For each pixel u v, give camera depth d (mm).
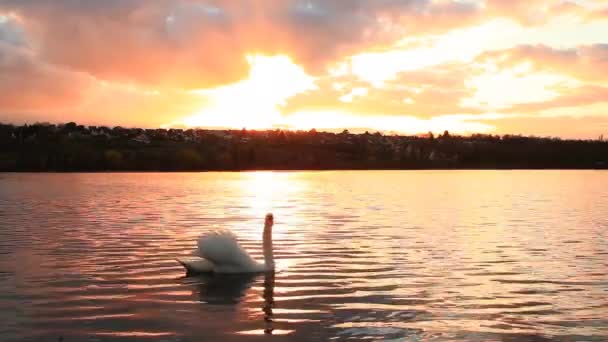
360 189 70562
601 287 16547
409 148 176125
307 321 13211
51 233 27828
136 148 154750
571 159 169500
